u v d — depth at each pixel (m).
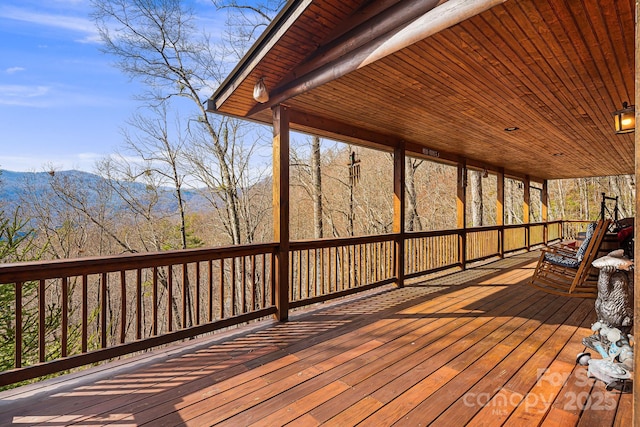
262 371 2.60
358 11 2.85
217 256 3.36
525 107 4.09
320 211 10.77
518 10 2.21
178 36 12.14
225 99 3.91
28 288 5.82
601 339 2.58
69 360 2.45
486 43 2.62
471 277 6.28
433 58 2.85
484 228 7.96
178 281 14.49
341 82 3.33
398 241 5.54
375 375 2.50
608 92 3.60
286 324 3.73
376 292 5.19
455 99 3.80
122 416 2.04
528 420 1.94
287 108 4.01
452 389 2.29
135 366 2.71
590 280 5.16
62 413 2.08
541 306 4.35
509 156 7.39
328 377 2.48
